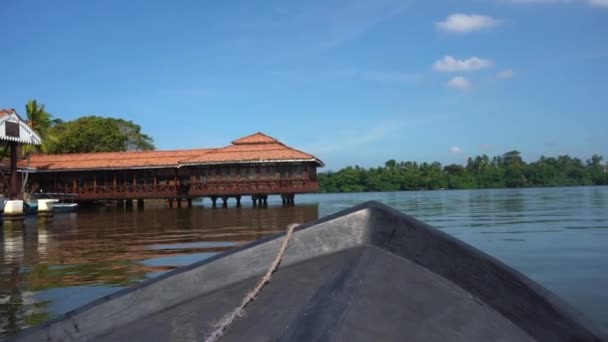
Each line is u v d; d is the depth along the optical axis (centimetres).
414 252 233
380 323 177
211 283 241
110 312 230
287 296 213
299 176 3381
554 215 1755
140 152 3856
